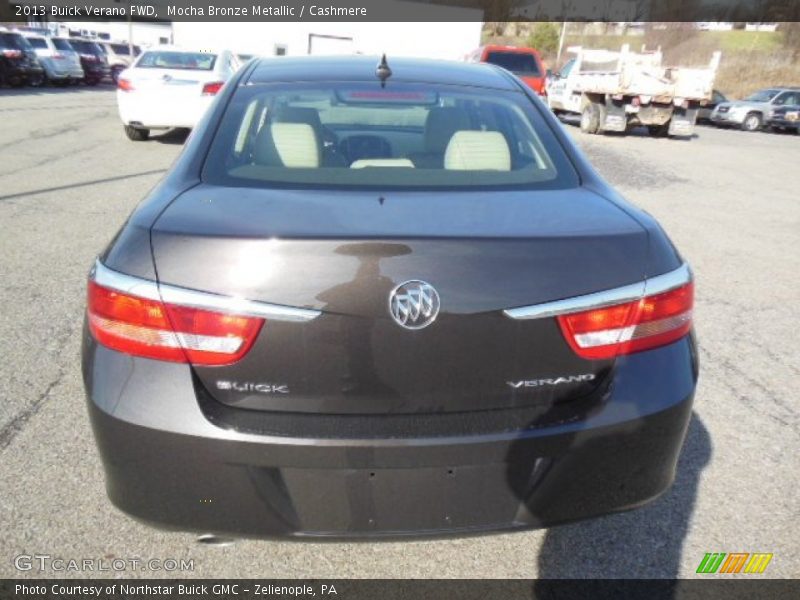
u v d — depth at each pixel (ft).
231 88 8.53
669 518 8.07
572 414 5.80
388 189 6.67
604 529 7.87
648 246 6.08
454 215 6.03
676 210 25.05
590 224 6.11
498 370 5.65
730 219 23.93
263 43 73.72
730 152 45.34
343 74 9.02
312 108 8.14
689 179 32.24
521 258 5.60
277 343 5.45
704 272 17.56
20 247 17.03
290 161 7.23
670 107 49.73
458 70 9.70
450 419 5.65
